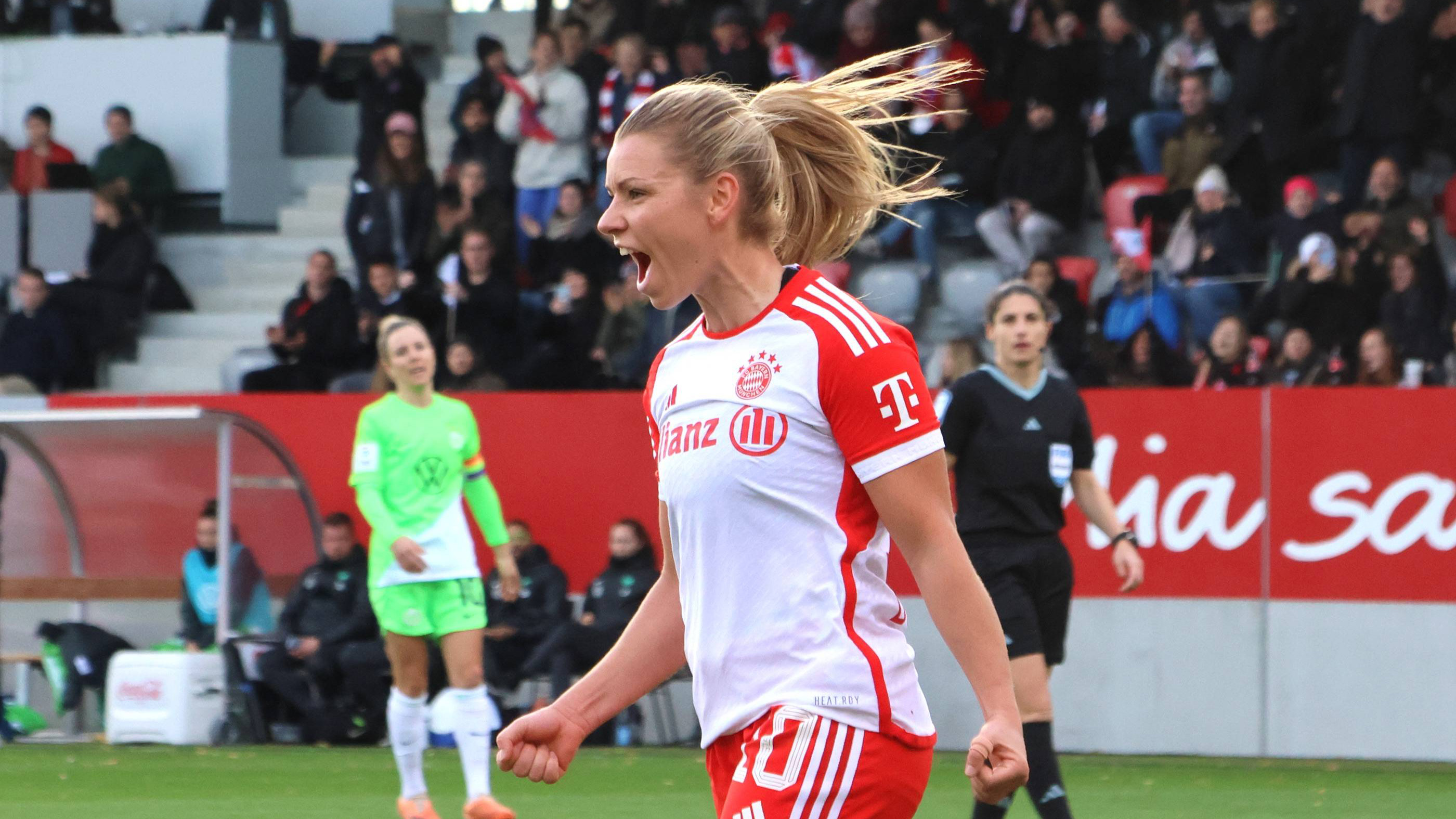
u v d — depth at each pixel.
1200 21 33.72
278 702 28.61
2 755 26.34
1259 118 31.89
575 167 35.75
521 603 27.81
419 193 35.06
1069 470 14.78
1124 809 19.50
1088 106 34.12
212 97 42.06
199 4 45.97
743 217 6.52
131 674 28.33
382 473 18.81
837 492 6.41
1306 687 24.95
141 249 38.03
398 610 18.58
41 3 44.69
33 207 39.00
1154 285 31.00
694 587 6.66
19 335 35.91
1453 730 24.23
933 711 26.42
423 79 39.88
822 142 6.77
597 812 19.45
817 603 6.42
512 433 29.28
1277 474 25.17
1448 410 24.39
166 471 30.91
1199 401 25.58
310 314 33.66
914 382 6.39
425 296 32.94
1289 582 25.08
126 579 30.86
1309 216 29.81
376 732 27.88
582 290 31.94
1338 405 24.91
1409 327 28.58
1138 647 25.75
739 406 6.45
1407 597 24.50
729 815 6.43
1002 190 33.34
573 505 29.00
